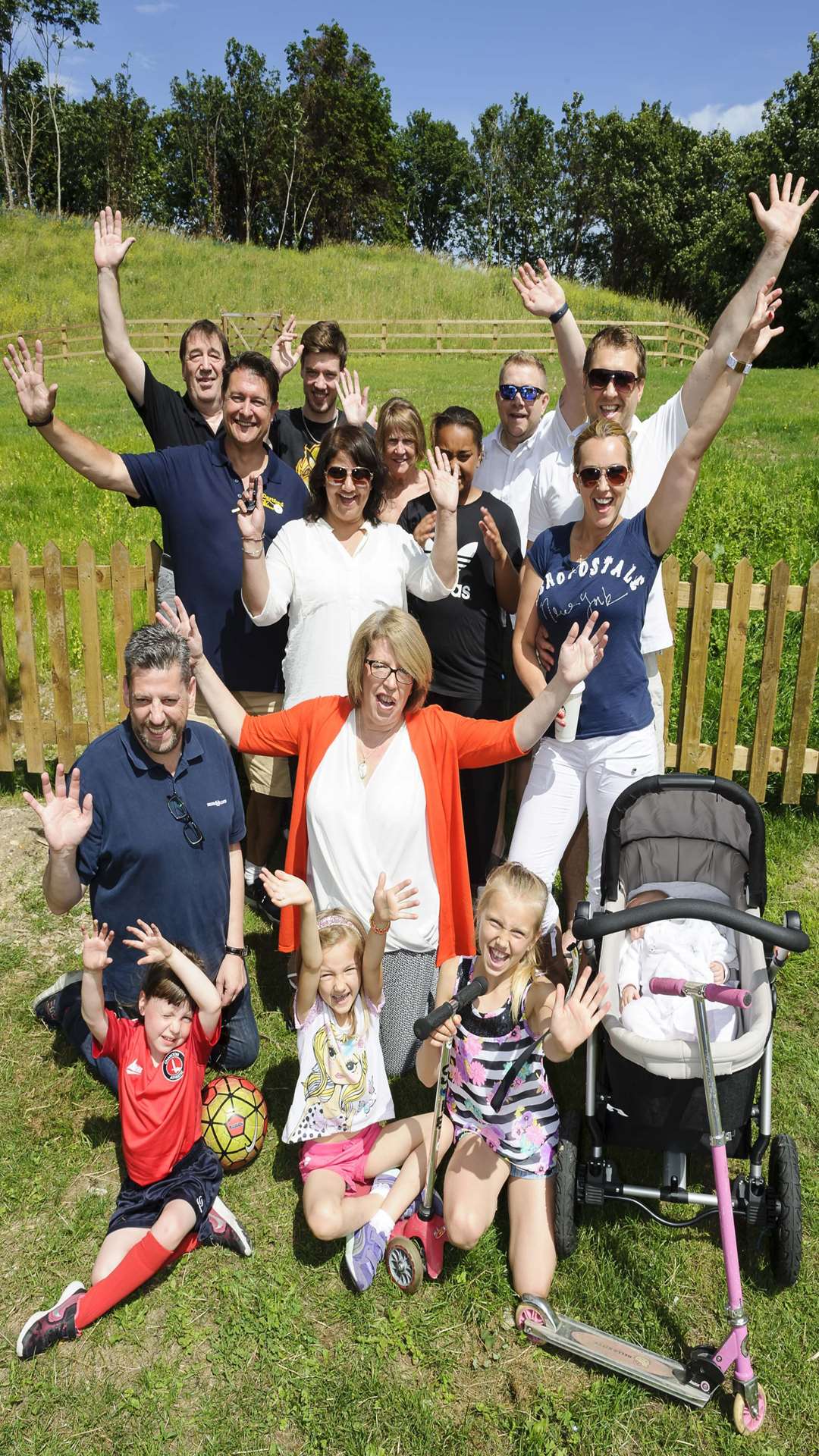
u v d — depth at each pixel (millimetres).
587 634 3713
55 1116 4098
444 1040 3326
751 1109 3271
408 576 4598
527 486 5770
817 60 47094
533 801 4266
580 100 88062
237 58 83812
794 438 17125
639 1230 3605
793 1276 3277
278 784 5094
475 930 4180
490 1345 3221
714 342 4168
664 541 3895
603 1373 3137
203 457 4879
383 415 5281
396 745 3920
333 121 83875
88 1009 3584
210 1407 3037
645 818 3783
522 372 5613
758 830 3561
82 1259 3508
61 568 6219
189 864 3877
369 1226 3424
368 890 3938
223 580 4930
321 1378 3115
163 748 3711
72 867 3662
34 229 44344
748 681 7293
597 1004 3260
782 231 3941
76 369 27672
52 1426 2992
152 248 43375
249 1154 3844
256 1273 3467
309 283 39219
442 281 39781
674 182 71625
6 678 7777
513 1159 3512
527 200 93250
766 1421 2994
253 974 5027
